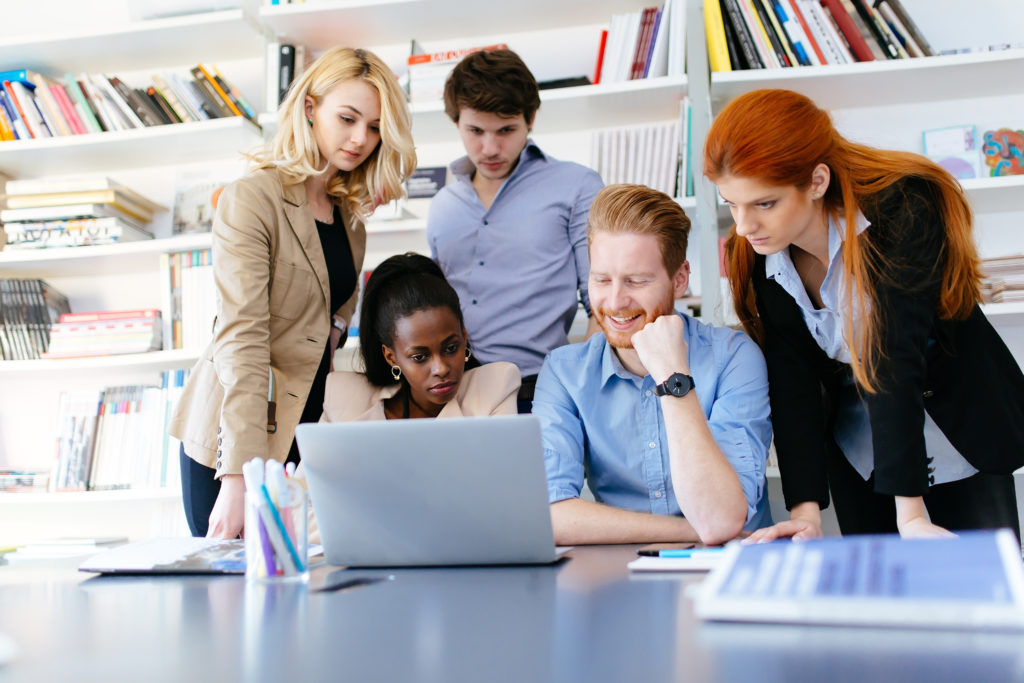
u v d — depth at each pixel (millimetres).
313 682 505
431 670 522
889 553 670
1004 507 1597
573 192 2014
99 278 2939
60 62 2871
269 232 1774
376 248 2764
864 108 2574
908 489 1287
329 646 598
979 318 1500
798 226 1330
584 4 2586
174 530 2557
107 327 2648
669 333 1313
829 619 583
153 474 2574
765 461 1467
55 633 674
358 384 1748
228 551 1118
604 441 1501
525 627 637
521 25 2701
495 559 1020
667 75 2455
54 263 2766
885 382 1322
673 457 1256
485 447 973
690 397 1276
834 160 1350
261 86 2885
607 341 1532
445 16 2629
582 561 1028
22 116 2771
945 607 557
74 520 2859
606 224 1436
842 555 680
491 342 1997
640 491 1499
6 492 2615
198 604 802
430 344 1642
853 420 1631
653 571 900
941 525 1633
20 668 560
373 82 1869
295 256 1810
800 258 1531
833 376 1635
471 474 984
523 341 1975
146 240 2699
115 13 2982
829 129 1355
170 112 2713
